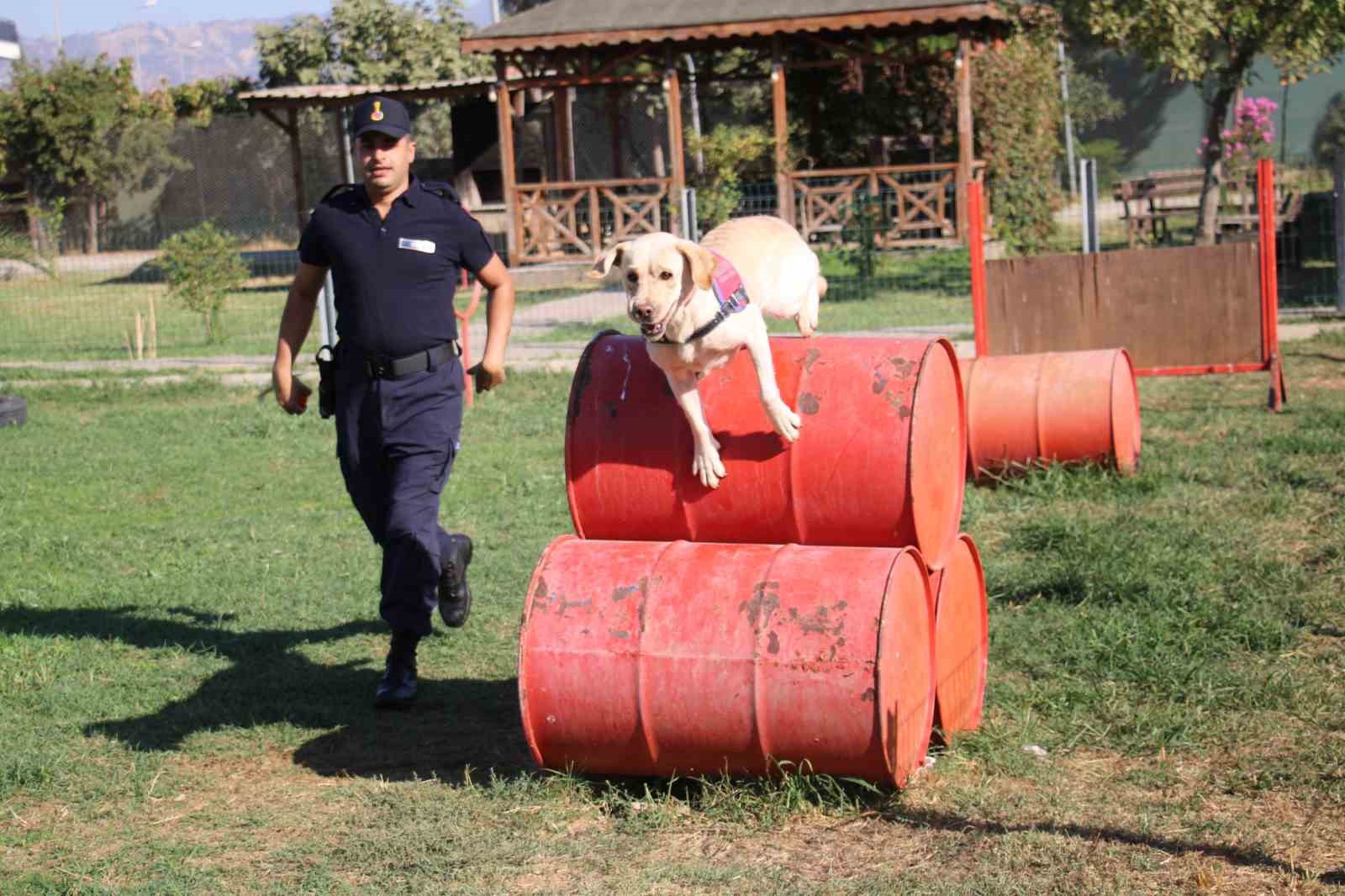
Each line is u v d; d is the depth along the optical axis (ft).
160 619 21.18
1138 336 33.50
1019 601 20.08
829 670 12.75
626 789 14.15
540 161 98.73
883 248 68.28
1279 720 15.20
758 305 15.26
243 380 48.06
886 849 12.56
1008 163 71.72
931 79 78.89
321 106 93.40
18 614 21.39
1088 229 46.91
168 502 29.60
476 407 40.04
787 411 14.10
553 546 14.40
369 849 12.95
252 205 118.01
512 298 17.62
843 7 67.31
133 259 104.47
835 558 13.47
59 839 13.65
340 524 27.27
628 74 83.15
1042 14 65.51
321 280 17.29
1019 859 12.11
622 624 13.41
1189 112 121.60
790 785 13.30
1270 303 32.91
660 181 71.87
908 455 13.88
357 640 20.08
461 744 15.98
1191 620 18.31
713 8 69.56
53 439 37.45
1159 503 25.14
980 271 33.96
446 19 131.13
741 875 12.09
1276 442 29.12
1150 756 14.52
